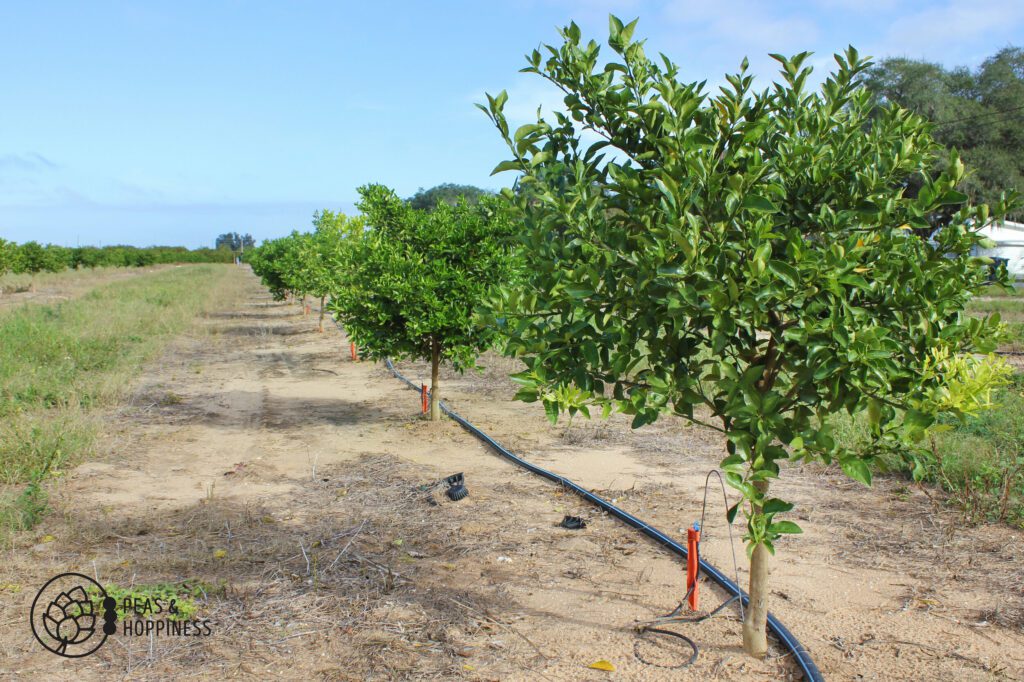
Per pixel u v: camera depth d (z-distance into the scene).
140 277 52.62
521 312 3.97
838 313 3.41
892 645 4.48
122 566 5.48
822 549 6.03
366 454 8.91
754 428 3.45
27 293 36.00
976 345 3.64
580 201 3.86
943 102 39.19
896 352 3.69
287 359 17.23
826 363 3.36
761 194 3.55
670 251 3.39
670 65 3.74
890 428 3.67
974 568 5.57
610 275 3.69
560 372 3.92
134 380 13.48
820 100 4.13
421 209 11.01
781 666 4.25
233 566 5.54
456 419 10.72
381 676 4.14
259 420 10.79
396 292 9.67
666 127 3.54
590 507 7.06
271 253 29.92
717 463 8.63
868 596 5.16
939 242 3.84
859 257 3.50
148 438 9.48
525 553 5.91
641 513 6.86
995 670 4.17
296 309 32.38
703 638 4.59
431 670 4.20
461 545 6.05
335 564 5.58
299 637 4.55
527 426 10.37
